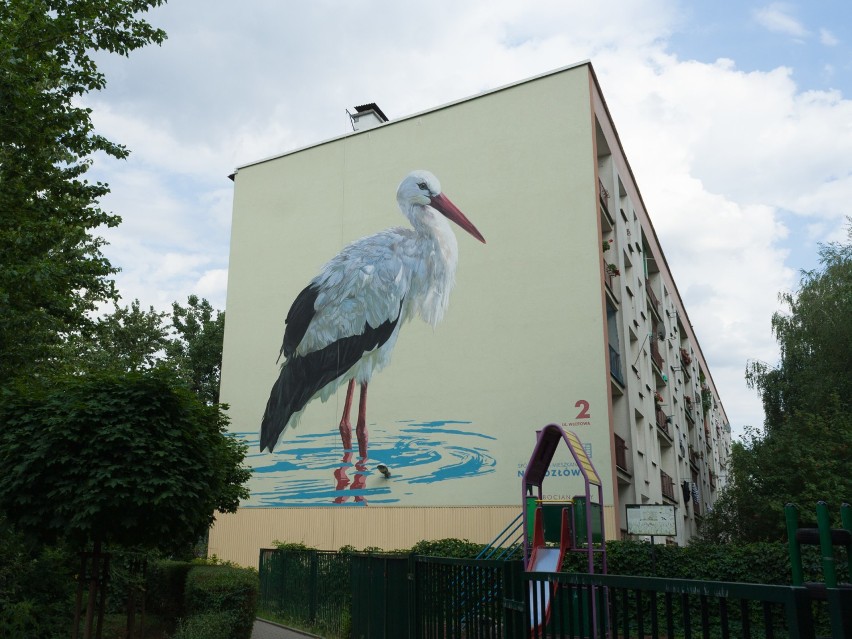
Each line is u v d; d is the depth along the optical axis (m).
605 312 21.75
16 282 12.66
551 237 22.92
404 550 20.75
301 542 23.97
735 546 15.99
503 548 17.97
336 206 27.14
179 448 9.30
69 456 8.76
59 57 14.02
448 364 23.38
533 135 24.00
